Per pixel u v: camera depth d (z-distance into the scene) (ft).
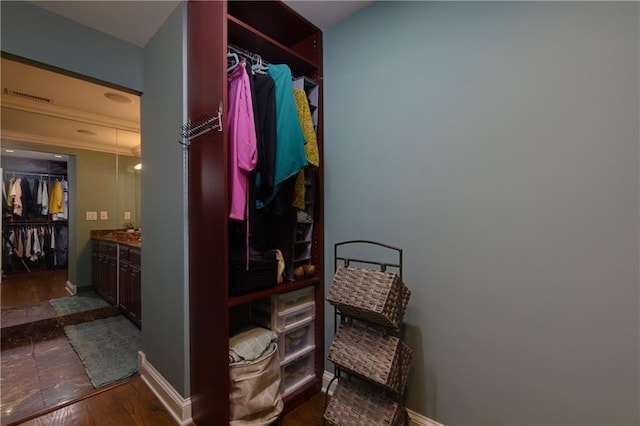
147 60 6.12
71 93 8.09
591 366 3.23
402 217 4.77
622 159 3.04
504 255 3.78
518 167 3.66
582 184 3.26
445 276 4.31
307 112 5.24
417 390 4.58
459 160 4.15
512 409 3.75
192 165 4.85
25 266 14.20
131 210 12.23
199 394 4.70
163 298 5.56
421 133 4.53
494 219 3.85
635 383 3.01
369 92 5.20
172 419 5.01
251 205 4.41
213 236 4.31
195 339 4.79
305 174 5.63
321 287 5.78
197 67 4.67
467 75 4.06
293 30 5.83
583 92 3.24
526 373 3.64
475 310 4.03
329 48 5.85
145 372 6.13
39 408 5.25
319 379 5.68
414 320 4.63
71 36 5.29
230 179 4.22
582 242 3.26
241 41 4.92
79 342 8.04
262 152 4.36
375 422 4.03
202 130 4.53
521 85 3.63
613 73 3.08
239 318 5.90
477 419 4.03
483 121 3.93
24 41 4.79
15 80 7.27
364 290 4.08
